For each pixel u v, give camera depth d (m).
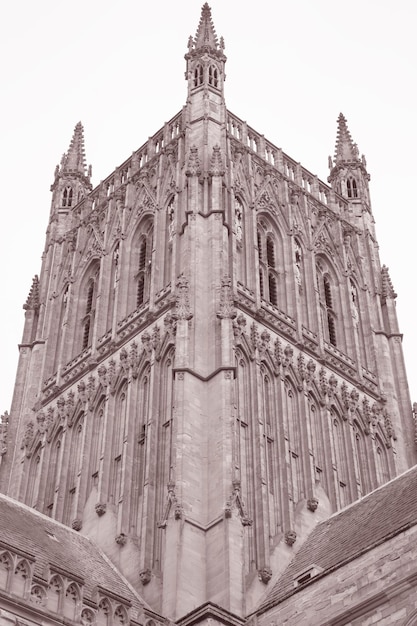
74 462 82.81
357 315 96.38
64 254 102.69
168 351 80.12
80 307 96.31
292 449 78.69
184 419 71.94
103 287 92.88
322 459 80.50
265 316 84.69
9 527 66.00
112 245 96.19
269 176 97.06
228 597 63.22
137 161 101.56
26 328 99.12
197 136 94.25
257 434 75.81
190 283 80.81
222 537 66.00
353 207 106.62
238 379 78.44
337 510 77.44
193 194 87.56
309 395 83.50
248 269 87.56
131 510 74.25
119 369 83.69
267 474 75.50
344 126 116.38
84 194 110.50
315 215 100.00
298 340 86.00
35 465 87.25
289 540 72.12
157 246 89.12
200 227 85.50
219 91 99.75
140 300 89.81
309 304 91.19
